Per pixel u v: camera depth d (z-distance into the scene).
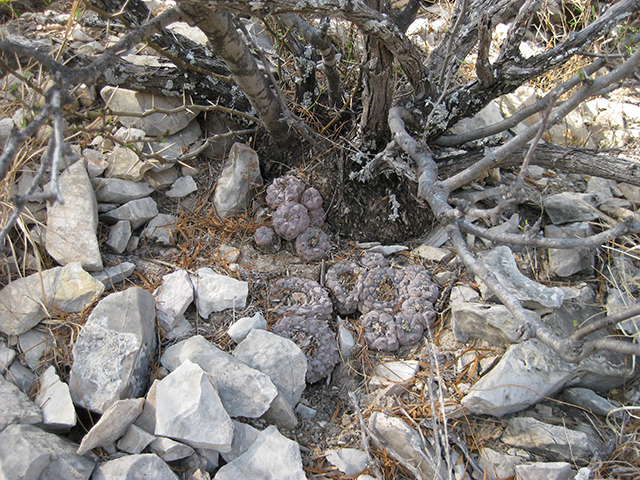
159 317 0.67
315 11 0.58
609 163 0.71
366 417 0.63
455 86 0.74
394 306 0.72
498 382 0.61
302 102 0.84
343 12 0.59
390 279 0.74
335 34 0.87
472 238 0.78
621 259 0.73
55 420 0.56
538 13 1.10
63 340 0.63
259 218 0.80
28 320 0.63
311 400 0.67
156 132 0.81
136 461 0.53
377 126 0.76
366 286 0.73
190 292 0.68
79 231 0.69
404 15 0.78
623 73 0.52
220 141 0.85
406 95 0.76
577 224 0.77
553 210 0.79
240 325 0.67
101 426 0.53
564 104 0.54
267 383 0.61
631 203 0.80
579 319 0.68
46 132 0.73
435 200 0.59
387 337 0.69
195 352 0.62
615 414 0.63
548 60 0.69
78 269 0.67
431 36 1.08
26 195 0.38
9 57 0.73
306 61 0.80
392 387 0.64
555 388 0.64
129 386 0.59
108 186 0.75
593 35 0.68
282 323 0.69
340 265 0.76
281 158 0.85
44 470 0.53
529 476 0.57
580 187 0.85
